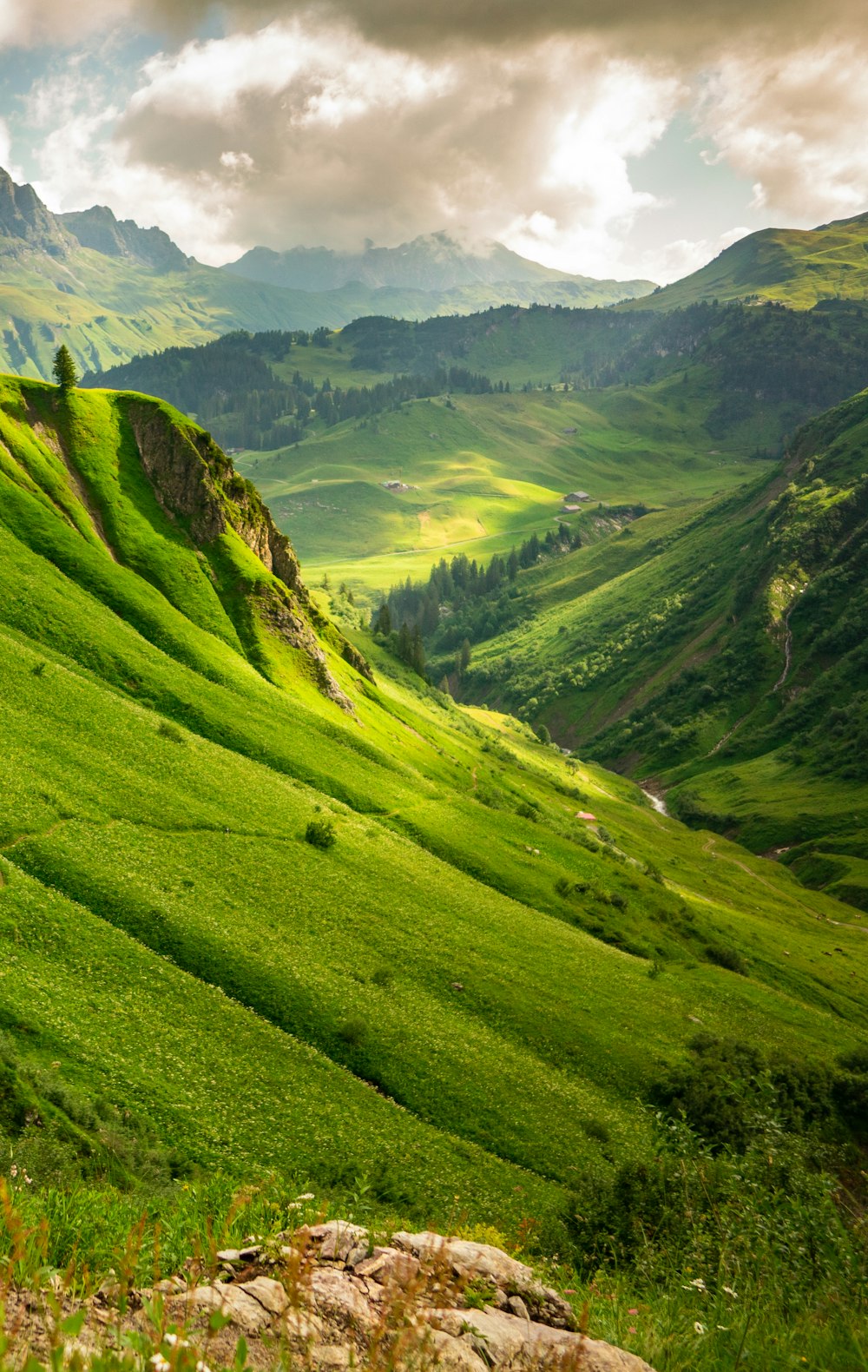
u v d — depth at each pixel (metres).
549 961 94.88
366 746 138.50
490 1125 63.00
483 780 178.00
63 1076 49.31
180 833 86.44
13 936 61.34
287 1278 6.75
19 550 127.06
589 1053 78.88
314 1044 65.50
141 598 135.00
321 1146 52.72
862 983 150.50
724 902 185.88
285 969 71.50
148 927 69.56
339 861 95.81
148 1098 50.41
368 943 82.75
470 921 96.25
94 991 59.59
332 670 171.00
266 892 83.19
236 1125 51.62
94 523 148.25
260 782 105.88
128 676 116.00
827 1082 74.25
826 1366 8.80
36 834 74.56
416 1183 51.75
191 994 64.12
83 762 89.69
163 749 100.62
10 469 142.50
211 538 159.00
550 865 131.12
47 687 100.06
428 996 78.56
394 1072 65.19
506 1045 75.56
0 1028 51.28
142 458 163.75
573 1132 64.88
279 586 160.25
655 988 98.62
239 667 136.50
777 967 137.38
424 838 119.62
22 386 160.50
